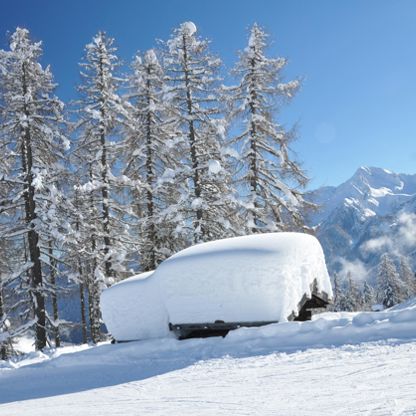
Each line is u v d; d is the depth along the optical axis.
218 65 19.67
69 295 18.19
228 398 4.35
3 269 18.78
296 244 9.17
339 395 3.90
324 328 7.27
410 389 3.82
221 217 18.69
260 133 19.03
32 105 17.17
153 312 9.90
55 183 17.52
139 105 21.19
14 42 17.03
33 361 10.76
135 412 4.19
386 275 51.38
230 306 8.84
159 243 19.97
